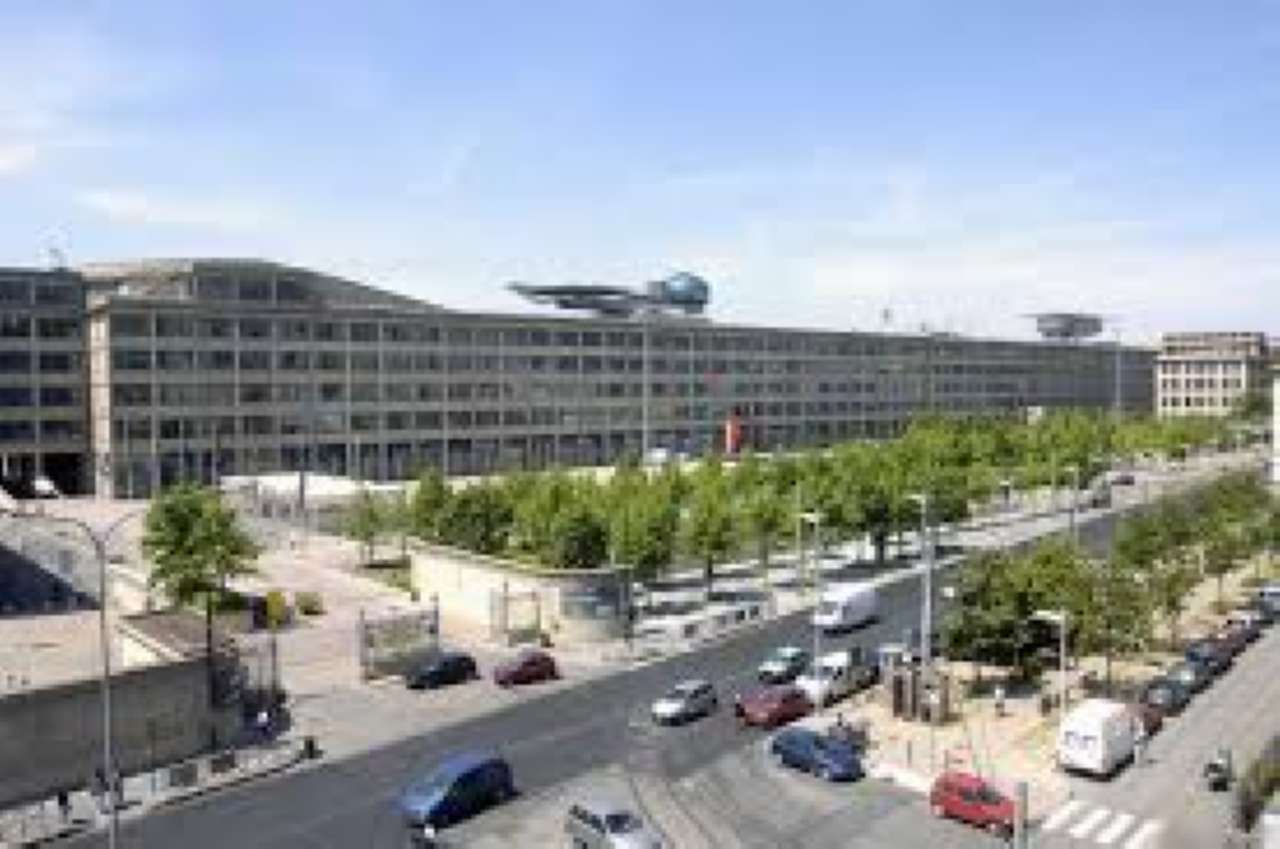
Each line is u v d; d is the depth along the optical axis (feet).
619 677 204.23
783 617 254.27
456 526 283.79
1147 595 210.18
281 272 493.36
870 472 336.49
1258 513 313.73
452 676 199.62
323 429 493.36
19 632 239.30
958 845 130.62
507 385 552.82
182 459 457.68
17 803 144.25
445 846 129.29
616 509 267.18
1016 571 194.08
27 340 448.65
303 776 153.17
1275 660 217.15
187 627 196.44
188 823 136.77
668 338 617.62
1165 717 181.68
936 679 187.21
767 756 161.68
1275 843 122.93
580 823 127.54
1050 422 564.30
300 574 290.97
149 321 448.65
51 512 396.98
